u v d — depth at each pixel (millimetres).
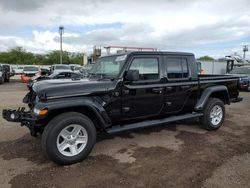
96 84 4238
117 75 4500
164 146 4801
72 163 3949
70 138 3932
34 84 4520
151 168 3830
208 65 29562
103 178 3514
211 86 5879
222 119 6012
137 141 5074
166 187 3285
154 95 4875
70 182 3400
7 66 24188
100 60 5254
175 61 5207
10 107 8625
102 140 5109
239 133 5715
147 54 4781
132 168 3830
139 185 3330
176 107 5340
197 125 6324
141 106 4762
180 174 3637
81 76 5457
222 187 3283
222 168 3836
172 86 5113
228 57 28172
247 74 15641
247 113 8008
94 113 4141
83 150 4031
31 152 4418
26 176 3559
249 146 4832
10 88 16609
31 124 3912
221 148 4711
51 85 4023
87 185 3328
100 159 4160
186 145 4867
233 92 6461
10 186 3285
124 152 4477
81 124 3979
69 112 3988
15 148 4598
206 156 4309
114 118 4508
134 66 4617
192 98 5555
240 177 3551
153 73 4871
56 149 3777
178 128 6051
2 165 3906
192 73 5496
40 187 3271
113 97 4395
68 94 3939
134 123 4844
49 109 3729
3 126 6031
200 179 3490
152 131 5773
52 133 3740
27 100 4688
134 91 4609
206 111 5730
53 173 3656
